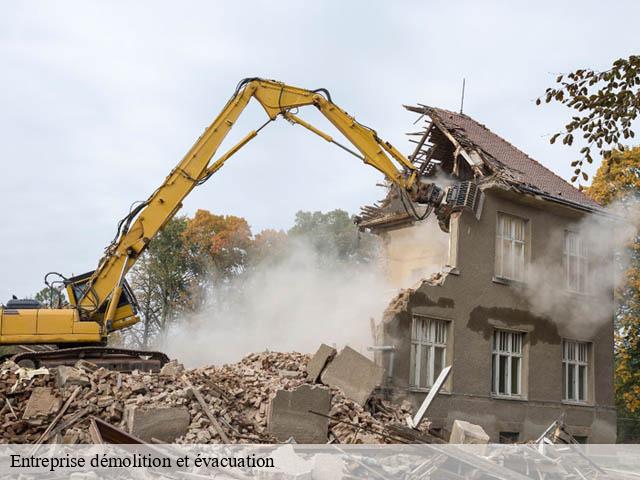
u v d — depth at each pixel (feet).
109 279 55.36
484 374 69.62
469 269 70.13
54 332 53.31
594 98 40.55
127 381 47.93
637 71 39.65
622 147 41.37
